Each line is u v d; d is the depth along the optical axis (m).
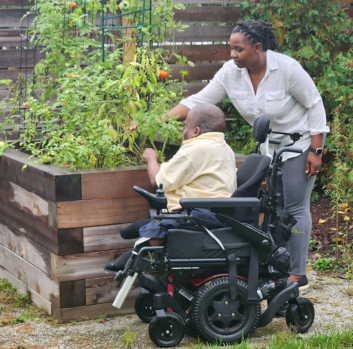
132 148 4.43
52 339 3.63
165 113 4.24
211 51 7.13
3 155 4.47
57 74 4.74
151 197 3.33
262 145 4.33
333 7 7.14
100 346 3.53
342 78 7.07
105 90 4.19
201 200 3.36
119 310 4.03
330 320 3.94
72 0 4.74
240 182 3.75
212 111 3.67
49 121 4.26
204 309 3.46
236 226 3.46
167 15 4.84
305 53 6.97
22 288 4.40
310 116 4.15
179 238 3.45
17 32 5.71
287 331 3.75
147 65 4.24
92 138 3.96
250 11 7.23
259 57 4.01
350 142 6.43
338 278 4.85
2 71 5.60
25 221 4.22
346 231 5.36
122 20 5.58
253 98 4.17
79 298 3.91
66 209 3.78
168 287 3.62
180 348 3.47
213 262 3.50
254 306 3.55
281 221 3.66
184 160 3.56
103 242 3.92
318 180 7.29
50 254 3.93
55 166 4.04
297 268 4.34
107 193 3.88
